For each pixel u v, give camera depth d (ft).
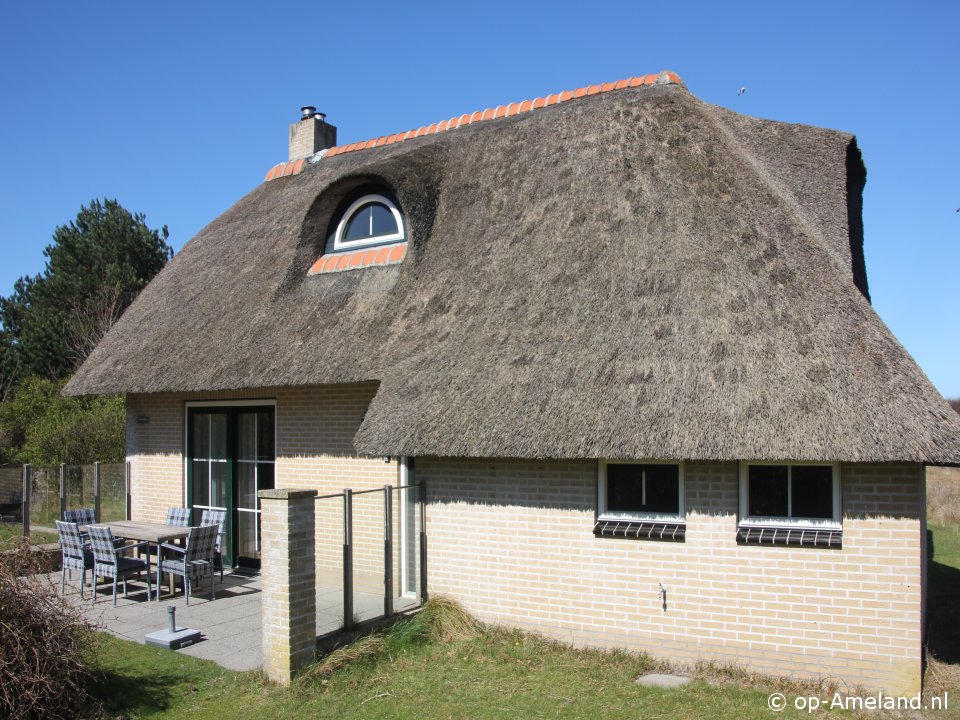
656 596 24.54
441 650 25.29
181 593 33.12
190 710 20.66
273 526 22.49
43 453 62.03
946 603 33.53
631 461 25.55
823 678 22.26
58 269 107.14
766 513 23.56
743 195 28.50
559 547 26.32
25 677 18.21
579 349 25.85
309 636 22.79
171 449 41.22
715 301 24.94
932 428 20.38
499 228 33.04
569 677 22.98
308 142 55.42
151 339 40.73
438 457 29.01
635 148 32.42
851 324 23.27
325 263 38.01
